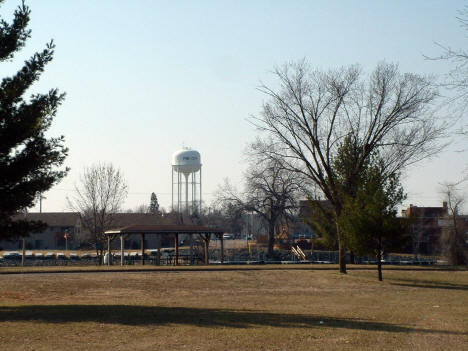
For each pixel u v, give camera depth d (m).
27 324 16.38
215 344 13.65
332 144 43.19
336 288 33.38
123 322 16.91
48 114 21.97
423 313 20.98
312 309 22.08
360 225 37.44
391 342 14.15
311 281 36.59
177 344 13.62
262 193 72.19
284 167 44.03
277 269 44.34
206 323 16.97
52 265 56.25
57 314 18.47
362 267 47.56
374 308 22.86
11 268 44.47
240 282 35.22
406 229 38.16
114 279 35.50
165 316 18.34
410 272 43.84
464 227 65.88
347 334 15.29
